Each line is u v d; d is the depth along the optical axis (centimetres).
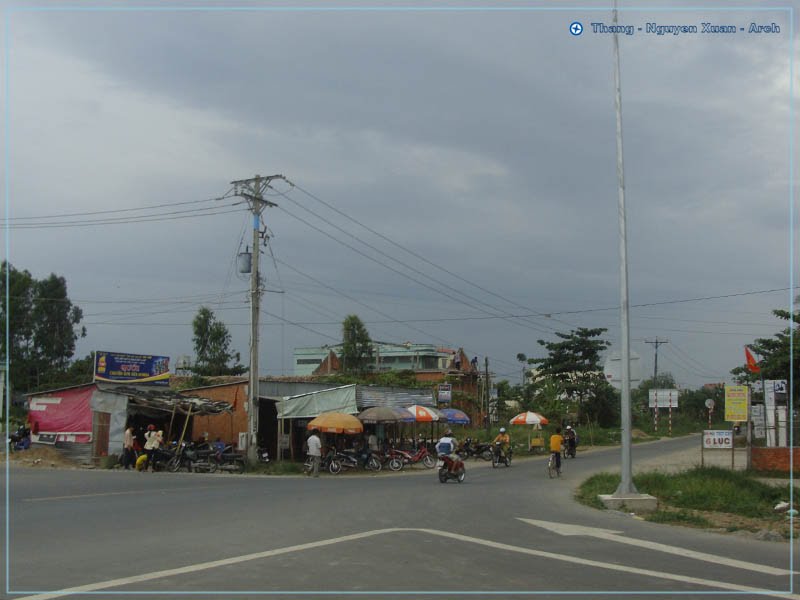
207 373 5644
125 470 3039
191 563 966
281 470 3086
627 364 1684
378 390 3747
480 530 1284
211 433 3759
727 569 973
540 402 6253
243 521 1385
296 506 1652
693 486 1825
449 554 1038
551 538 1211
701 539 1248
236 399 3775
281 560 987
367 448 3300
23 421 4459
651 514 1555
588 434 5803
